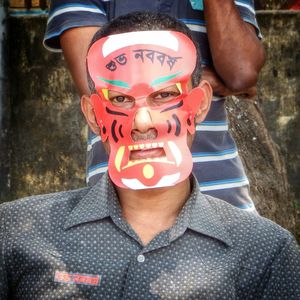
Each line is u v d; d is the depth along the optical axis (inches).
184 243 72.1
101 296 70.0
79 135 254.8
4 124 253.4
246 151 159.0
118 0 90.2
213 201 77.2
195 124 77.3
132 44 73.9
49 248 72.3
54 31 91.2
